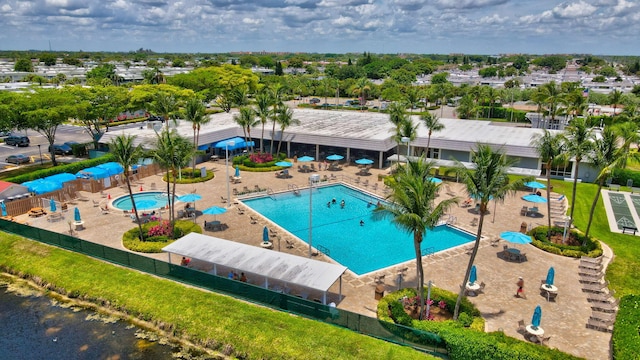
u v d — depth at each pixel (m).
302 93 164.88
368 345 26.53
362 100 144.12
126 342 29.70
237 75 117.44
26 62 173.50
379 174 63.53
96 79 132.62
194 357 28.28
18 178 53.09
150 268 35.75
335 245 40.84
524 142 62.44
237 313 30.44
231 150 75.50
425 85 173.00
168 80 112.38
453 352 24.48
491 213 48.25
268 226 44.31
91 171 55.28
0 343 29.61
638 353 22.39
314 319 29.39
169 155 38.34
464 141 63.78
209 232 42.31
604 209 49.19
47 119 61.19
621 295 31.25
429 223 25.67
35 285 36.78
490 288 32.16
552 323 27.84
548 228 41.47
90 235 41.38
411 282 33.22
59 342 29.72
